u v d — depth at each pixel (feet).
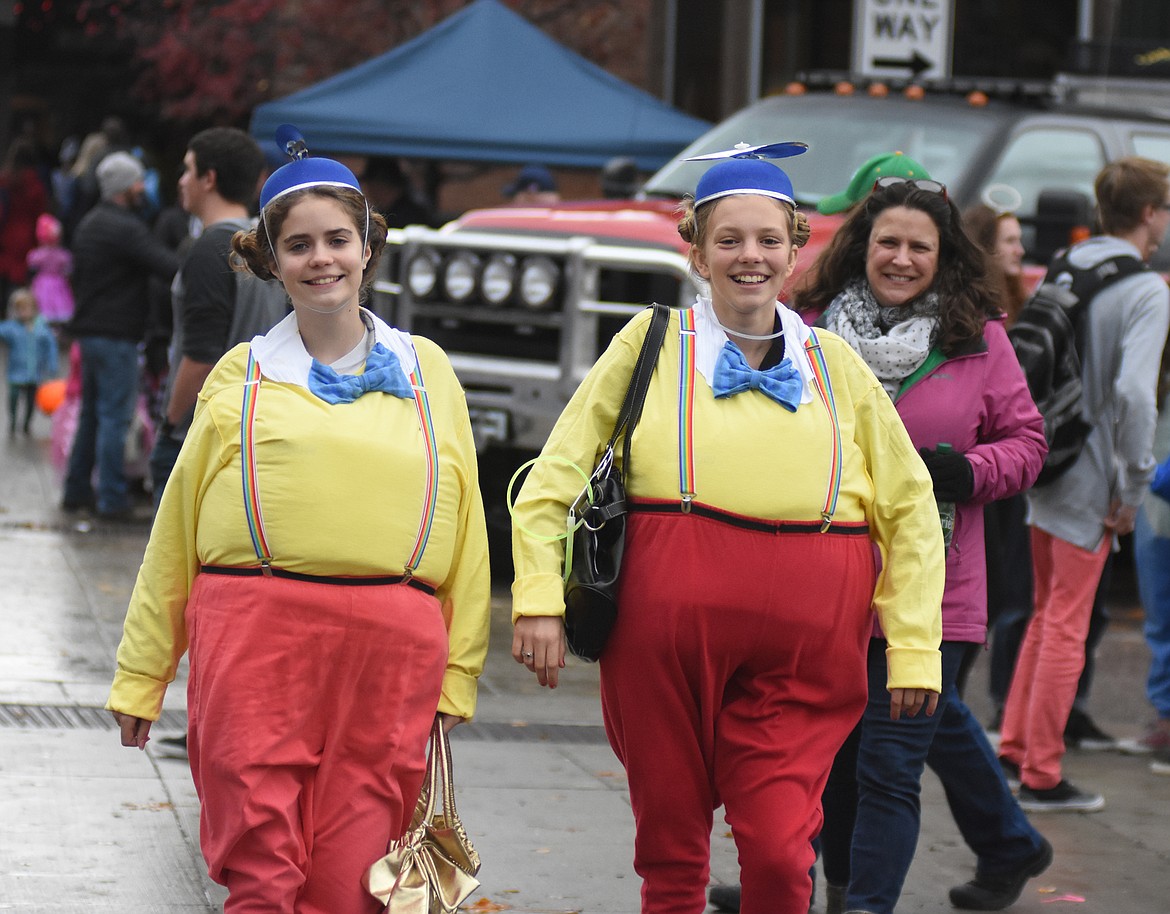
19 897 39.27
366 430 30.14
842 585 32.22
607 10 145.38
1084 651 56.13
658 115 100.73
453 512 31.12
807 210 74.79
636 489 32.27
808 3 147.43
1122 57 92.68
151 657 31.22
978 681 70.64
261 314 50.08
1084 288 52.24
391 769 30.14
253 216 76.84
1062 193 69.51
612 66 145.79
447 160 100.58
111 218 86.63
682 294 71.26
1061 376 50.98
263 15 148.15
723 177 32.68
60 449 93.45
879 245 39.86
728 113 147.02
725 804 32.48
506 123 99.81
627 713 32.45
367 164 104.58
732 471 31.73
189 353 50.01
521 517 32.60
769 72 147.84
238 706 29.53
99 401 87.97
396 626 30.04
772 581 31.63
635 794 32.99
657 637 31.76
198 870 41.78
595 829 47.47
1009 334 51.93
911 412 39.24
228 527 29.94
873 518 33.42
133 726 31.35
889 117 79.61
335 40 144.77
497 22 104.27
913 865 46.73
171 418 51.08
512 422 74.13
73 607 68.49
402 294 76.23
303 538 29.71
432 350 31.89
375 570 30.04
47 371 117.91
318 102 101.14
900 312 40.24
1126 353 51.37
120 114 205.67
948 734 42.27
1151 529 59.31
